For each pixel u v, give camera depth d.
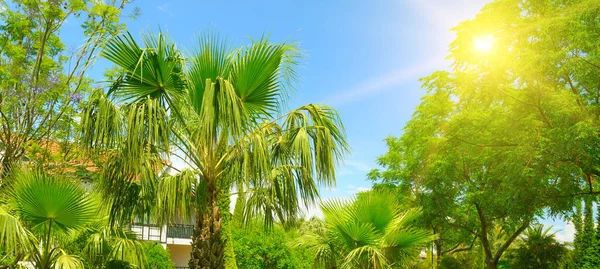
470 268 30.48
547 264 27.28
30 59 13.95
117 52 7.60
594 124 12.88
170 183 7.41
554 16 14.25
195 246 8.02
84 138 7.62
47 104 14.03
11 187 8.07
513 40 14.21
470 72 15.35
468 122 15.99
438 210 20.17
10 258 9.03
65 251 8.48
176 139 8.18
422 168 21.77
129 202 8.03
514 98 14.66
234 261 9.99
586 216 22.88
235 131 7.24
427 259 26.81
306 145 7.94
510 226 20.81
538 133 13.98
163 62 7.70
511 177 14.39
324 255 10.64
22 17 13.64
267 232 9.06
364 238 9.26
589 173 14.44
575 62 12.64
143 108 7.24
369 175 25.19
